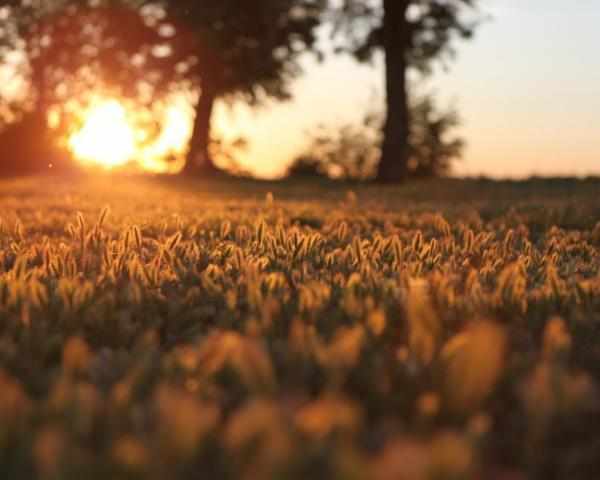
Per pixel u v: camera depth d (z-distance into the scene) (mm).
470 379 1024
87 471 771
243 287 1903
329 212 5801
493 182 16672
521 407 1085
